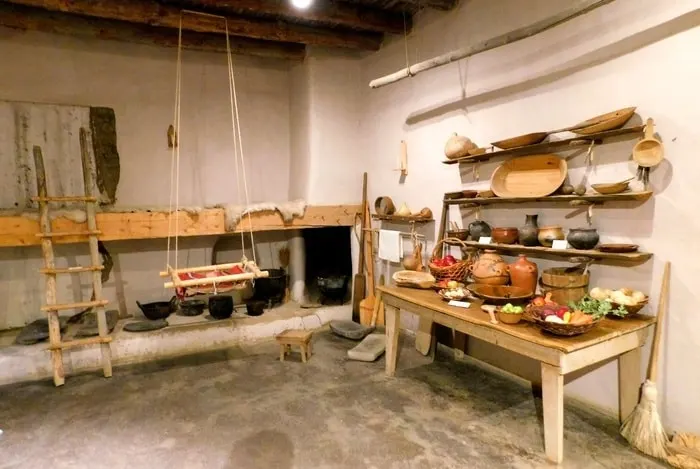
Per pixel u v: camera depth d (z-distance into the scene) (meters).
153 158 4.61
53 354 3.34
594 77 2.68
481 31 3.41
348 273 5.30
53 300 3.40
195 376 3.50
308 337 3.82
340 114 4.82
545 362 2.23
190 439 2.59
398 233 4.23
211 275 3.39
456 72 3.65
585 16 2.69
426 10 3.93
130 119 4.48
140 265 4.61
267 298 4.82
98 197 4.35
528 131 3.10
